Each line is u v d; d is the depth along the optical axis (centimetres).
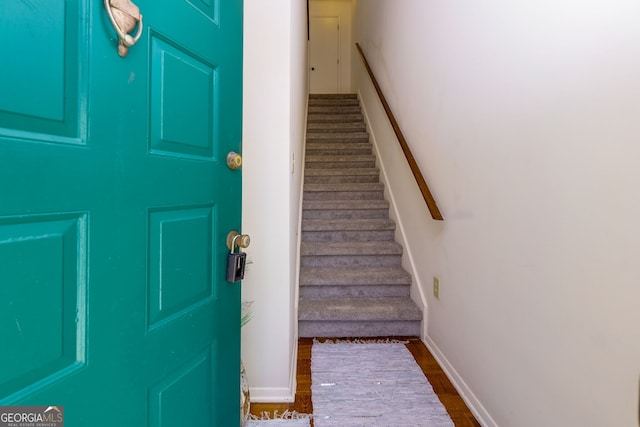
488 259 132
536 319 104
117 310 58
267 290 150
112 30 56
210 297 86
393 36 291
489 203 132
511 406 117
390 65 302
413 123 232
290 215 153
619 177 76
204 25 80
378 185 321
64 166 49
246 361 150
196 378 80
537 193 104
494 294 128
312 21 619
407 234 245
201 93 80
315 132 421
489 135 131
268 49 146
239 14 97
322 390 157
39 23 46
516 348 114
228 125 92
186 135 75
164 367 69
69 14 50
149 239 65
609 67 79
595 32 82
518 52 113
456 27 161
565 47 92
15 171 43
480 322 138
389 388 158
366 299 230
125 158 59
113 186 57
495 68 127
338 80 622
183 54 74
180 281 74
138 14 59
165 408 70
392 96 295
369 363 180
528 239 108
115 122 57
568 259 92
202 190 81
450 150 168
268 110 147
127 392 60
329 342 204
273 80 146
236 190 96
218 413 90
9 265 43
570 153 91
